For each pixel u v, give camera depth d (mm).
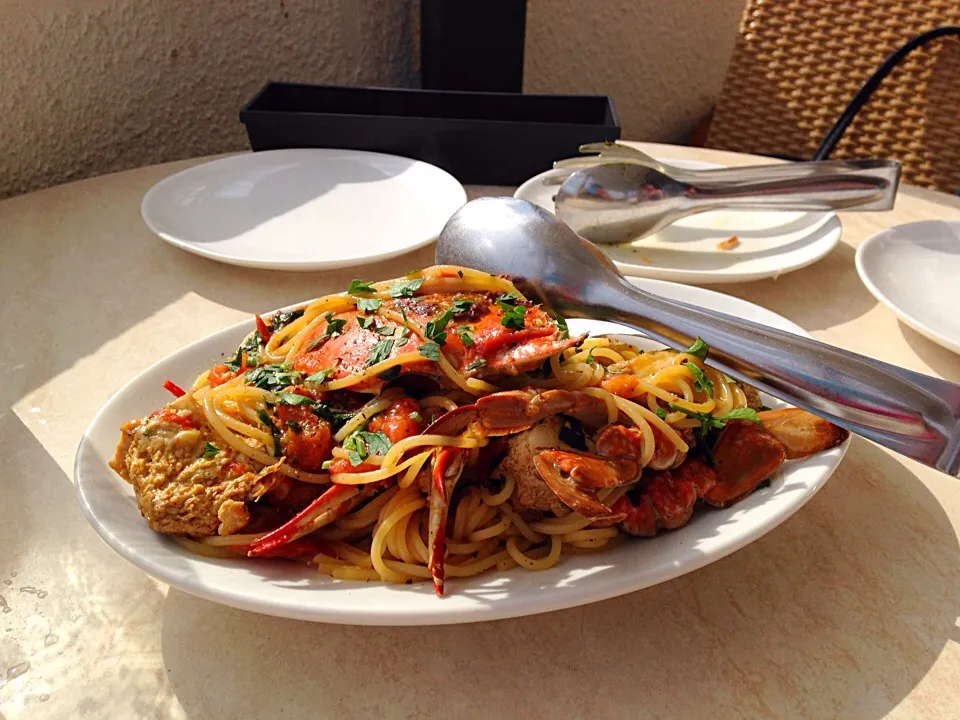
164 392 304
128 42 653
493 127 534
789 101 822
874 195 456
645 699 228
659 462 271
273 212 491
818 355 264
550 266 336
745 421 284
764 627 249
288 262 413
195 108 723
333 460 266
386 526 260
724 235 483
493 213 360
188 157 737
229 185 516
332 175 531
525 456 270
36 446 319
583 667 237
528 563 263
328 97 594
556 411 264
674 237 483
